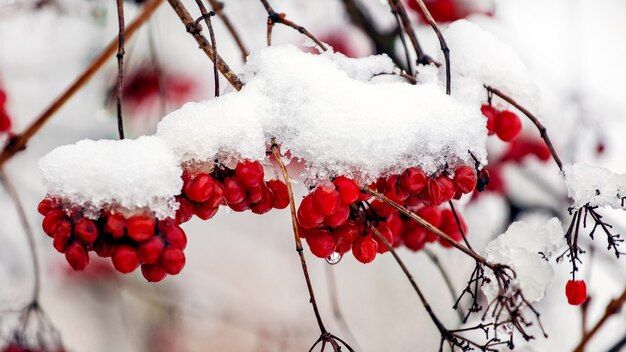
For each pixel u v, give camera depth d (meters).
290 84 0.62
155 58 0.80
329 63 0.63
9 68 1.00
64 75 1.03
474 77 0.66
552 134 1.06
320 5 0.96
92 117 1.05
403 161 0.62
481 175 0.64
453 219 0.68
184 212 0.61
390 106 0.61
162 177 0.60
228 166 0.61
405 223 0.67
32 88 1.04
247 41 0.97
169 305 1.18
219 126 0.61
